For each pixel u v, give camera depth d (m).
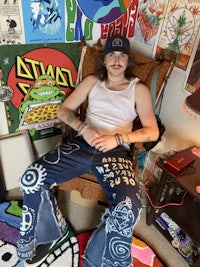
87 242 1.44
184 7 1.43
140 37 1.81
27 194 1.27
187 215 1.50
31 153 1.84
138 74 1.63
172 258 1.50
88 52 1.67
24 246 1.31
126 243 1.23
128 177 1.34
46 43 1.58
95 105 1.51
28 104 1.72
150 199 1.62
